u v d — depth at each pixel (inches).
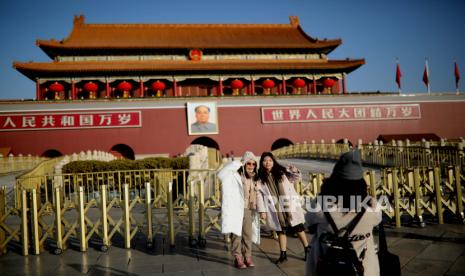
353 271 170.4
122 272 299.0
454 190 419.2
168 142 1818.4
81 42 2070.6
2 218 362.0
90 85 1902.1
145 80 2009.1
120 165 781.3
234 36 2331.4
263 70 2084.2
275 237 384.2
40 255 353.1
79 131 1745.8
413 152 930.1
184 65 1984.5
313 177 431.2
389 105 1985.7
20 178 596.1
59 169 762.2
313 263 192.5
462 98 2043.6
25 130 1701.5
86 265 319.3
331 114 1945.1
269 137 1898.4
